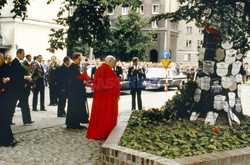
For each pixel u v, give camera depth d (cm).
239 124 664
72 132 754
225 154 468
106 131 664
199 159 435
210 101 686
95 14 755
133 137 546
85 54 4122
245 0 618
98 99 664
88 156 555
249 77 3634
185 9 667
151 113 724
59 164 508
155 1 4909
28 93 843
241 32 632
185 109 722
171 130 599
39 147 610
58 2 3209
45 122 877
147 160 424
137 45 3759
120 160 461
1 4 880
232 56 680
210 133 584
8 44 2830
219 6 602
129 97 1655
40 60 1102
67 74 787
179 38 5931
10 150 584
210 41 691
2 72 611
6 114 613
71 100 791
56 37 794
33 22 2978
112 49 3841
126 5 647
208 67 691
